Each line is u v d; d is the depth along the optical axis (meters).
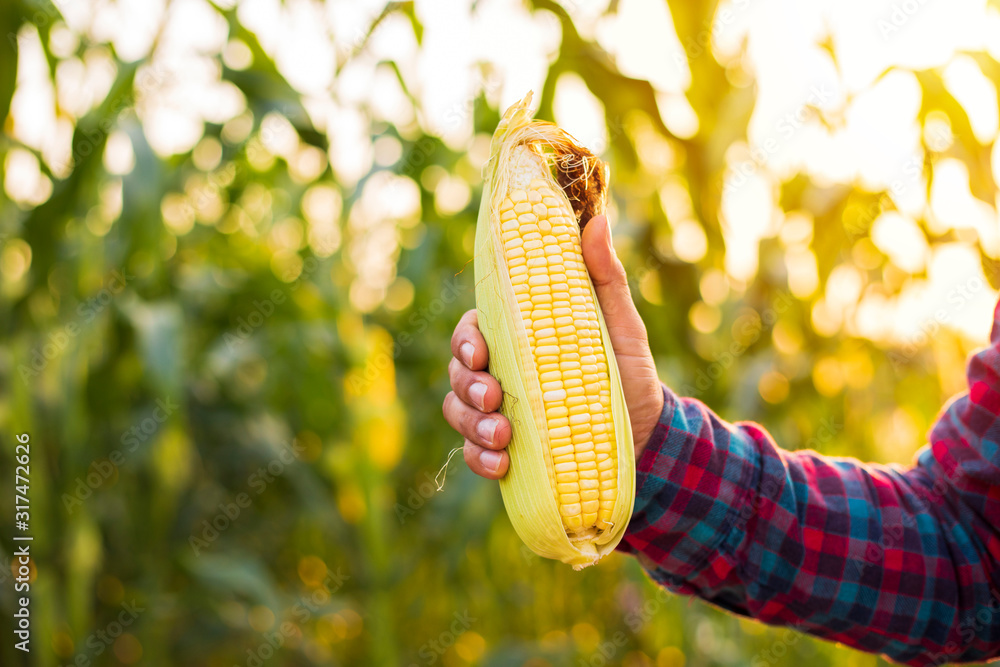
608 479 1.22
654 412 1.38
